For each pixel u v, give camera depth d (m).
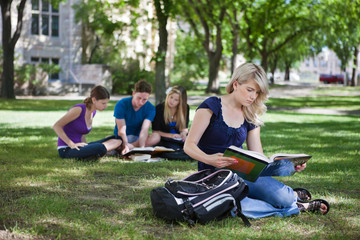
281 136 9.50
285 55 39.75
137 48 32.09
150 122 6.63
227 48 30.58
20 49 27.94
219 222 3.27
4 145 7.17
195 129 3.31
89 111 6.05
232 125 3.39
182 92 6.70
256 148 3.57
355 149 7.63
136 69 29.45
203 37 27.47
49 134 8.92
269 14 26.78
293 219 3.44
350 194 4.36
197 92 30.38
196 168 5.73
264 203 3.50
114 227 3.05
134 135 6.74
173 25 35.94
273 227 3.18
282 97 28.91
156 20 18.81
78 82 28.58
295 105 22.44
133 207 3.66
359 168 5.77
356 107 21.34
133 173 5.23
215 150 3.41
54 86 26.48
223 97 3.46
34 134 8.87
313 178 5.10
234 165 3.15
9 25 20.59
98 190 4.28
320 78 53.06
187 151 3.27
